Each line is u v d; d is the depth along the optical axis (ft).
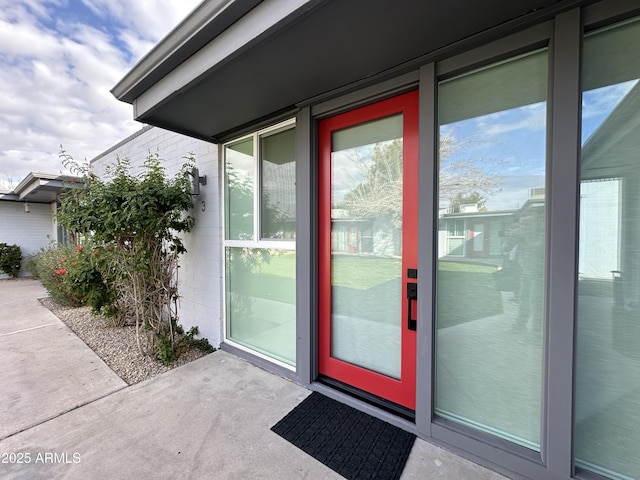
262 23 4.46
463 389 5.52
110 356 9.68
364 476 4.75
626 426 4.25
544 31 4.38
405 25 4.42
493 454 4.90
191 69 5.78
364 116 6.68
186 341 10.52
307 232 7.41
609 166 4.20
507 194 5.02
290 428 5.92
